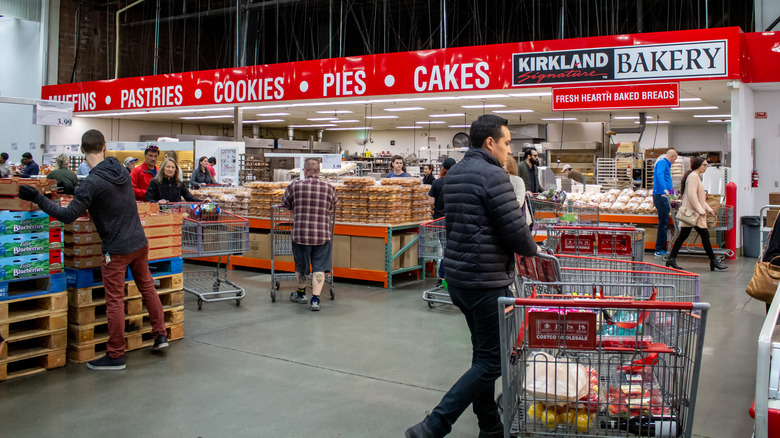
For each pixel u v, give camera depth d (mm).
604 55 9930
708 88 11531
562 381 2535
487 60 10914
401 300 6398
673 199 10203
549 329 2367
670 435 2379
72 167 14914
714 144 20859
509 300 2373
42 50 19078
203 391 3637
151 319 4348
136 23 20797
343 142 25734
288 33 23812
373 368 4086
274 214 6621
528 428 2543
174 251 4773
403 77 11750
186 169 13078
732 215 9453
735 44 9141
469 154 2865
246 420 3199
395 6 20844
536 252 2795
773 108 10461
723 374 3990
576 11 19594
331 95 12578
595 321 2340
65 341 4113
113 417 3234
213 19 23500
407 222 7453
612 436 2473
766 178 10594
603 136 17047
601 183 13164
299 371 4020
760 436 1822
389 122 21000
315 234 5875
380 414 3287
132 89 15375
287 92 13094
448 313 5781
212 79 14086
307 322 5395
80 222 4148
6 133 19656
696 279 3496
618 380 2562
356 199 7344
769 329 1854
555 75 10328
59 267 4043
